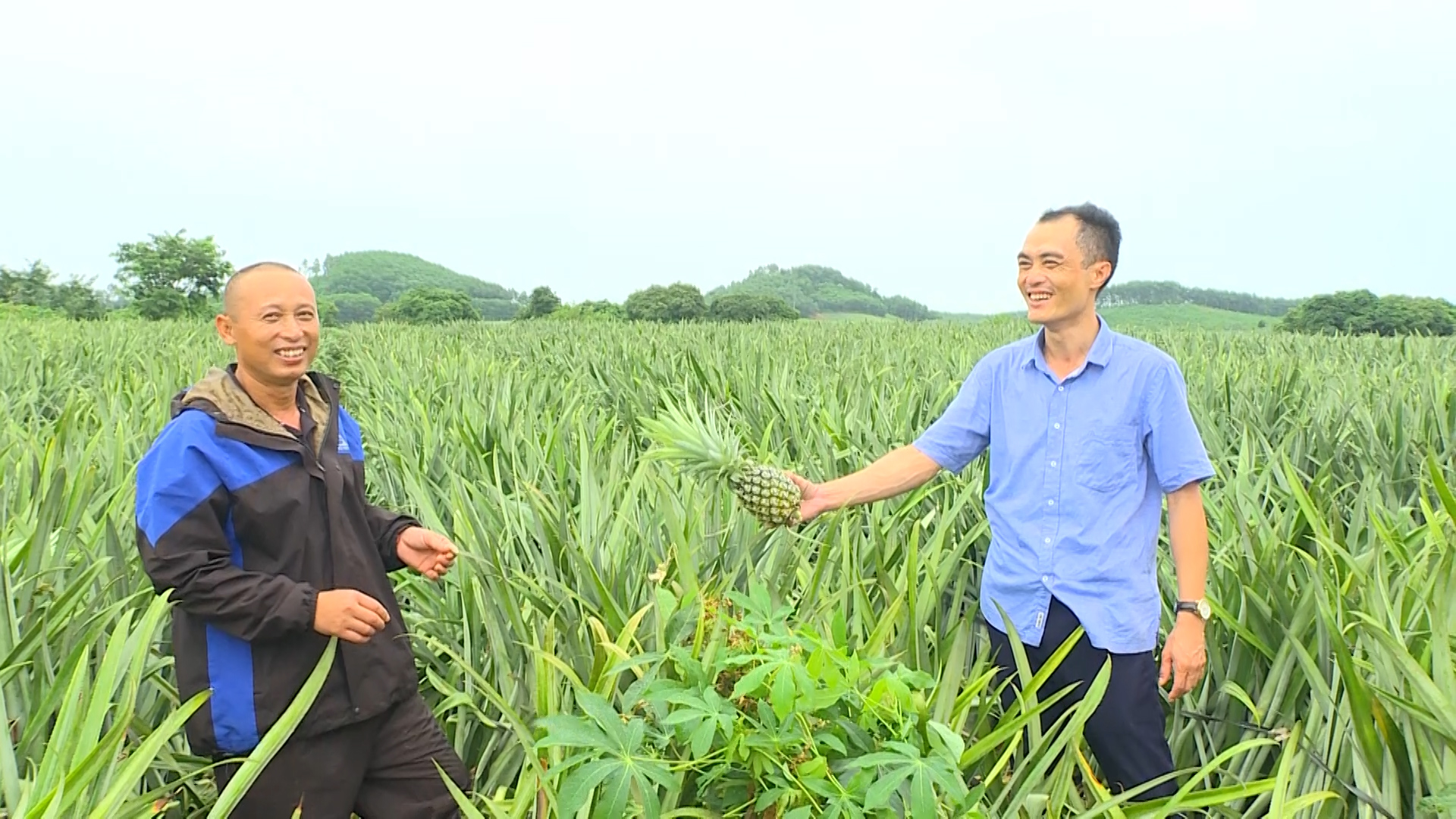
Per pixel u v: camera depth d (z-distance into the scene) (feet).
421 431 22.67
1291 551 12.10
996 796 9.94
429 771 9.83
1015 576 10.90
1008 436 11.07
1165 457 10.33
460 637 12.44
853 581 11.73
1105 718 10.39
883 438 21.02
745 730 7.46
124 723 6.89
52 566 11.66
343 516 9.25
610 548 12.39
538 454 18.43
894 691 7.22
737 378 32.01
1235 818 10.03
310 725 8.84
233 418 8.55
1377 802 8.62
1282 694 10.87
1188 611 10.34
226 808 6.92
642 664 8.94
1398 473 18.69
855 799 6.97
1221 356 40.29
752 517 13.26
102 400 25.07
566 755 8.27
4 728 7.01
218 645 8.65
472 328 101.96
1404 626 10.10
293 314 8.66
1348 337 70.13
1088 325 10.62
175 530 8.27
